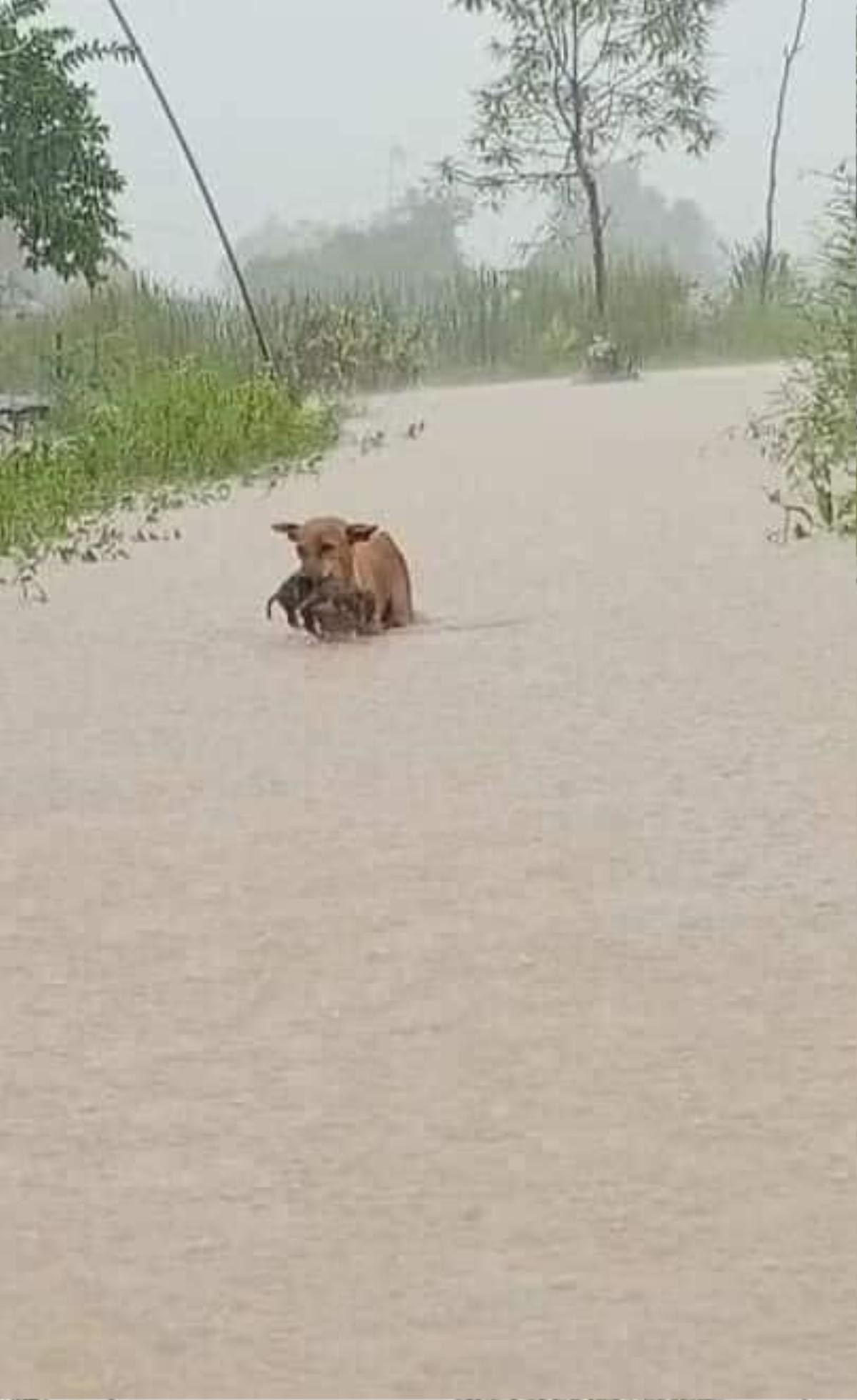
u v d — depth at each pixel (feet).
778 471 53.78
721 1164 21.03
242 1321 18.30
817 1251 19.25
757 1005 25.26
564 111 123.85
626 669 34.53
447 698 33.53
